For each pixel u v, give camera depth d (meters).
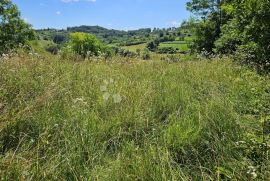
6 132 4.02
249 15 11.26
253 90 6.59
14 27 41.22
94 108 5.05
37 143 3.90
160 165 3.53
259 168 3.64
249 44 11.48
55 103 4.90
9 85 5.21
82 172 3.53
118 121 4.64
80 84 6.12
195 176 3.61
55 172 3.44
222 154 3.96
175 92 6.14
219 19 30.98
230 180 3.52
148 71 8.35
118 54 10.38
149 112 5.12
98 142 4.15
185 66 9.57
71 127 4.28
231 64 10.19
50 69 6.94
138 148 4.04
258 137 4.31
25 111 4.40
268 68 9.77
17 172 3.22
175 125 4.55
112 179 3.37
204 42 31.64
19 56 8.13
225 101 5.52
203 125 4.60
